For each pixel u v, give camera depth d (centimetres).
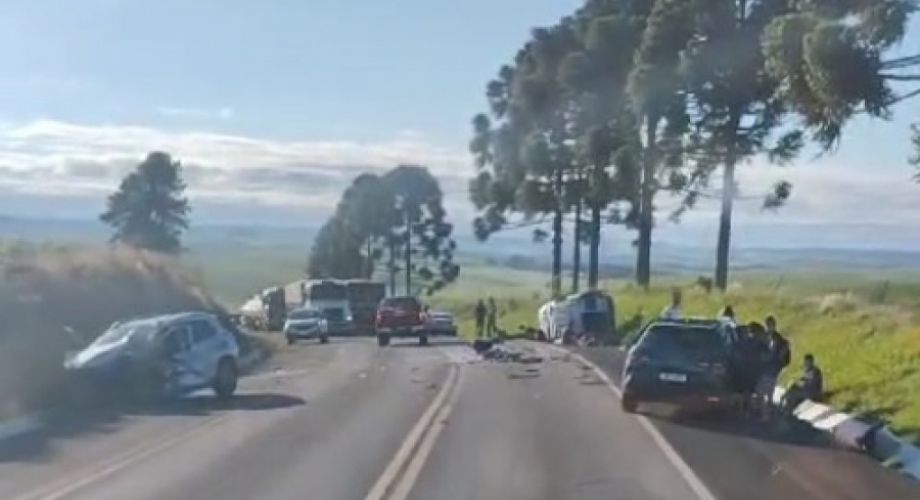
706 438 2297
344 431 2361
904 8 2144
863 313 3862
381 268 12000
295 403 2967
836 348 3438
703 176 5531
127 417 2659
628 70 6531
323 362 4634
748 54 4812
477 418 2583
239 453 2052
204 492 1658
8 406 2733
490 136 8756
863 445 2173
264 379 3791
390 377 3800
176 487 1700
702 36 4916
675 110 5166
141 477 1794
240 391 3334
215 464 1923
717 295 5206
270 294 8519
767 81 4584
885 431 2184
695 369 2644
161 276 5678
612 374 3822
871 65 2158
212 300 6581
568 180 8006
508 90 8631
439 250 11675
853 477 1842
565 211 8344
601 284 8750
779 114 4969
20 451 2097
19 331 3309
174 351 3056
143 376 2983
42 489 1689
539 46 8025
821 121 2289
